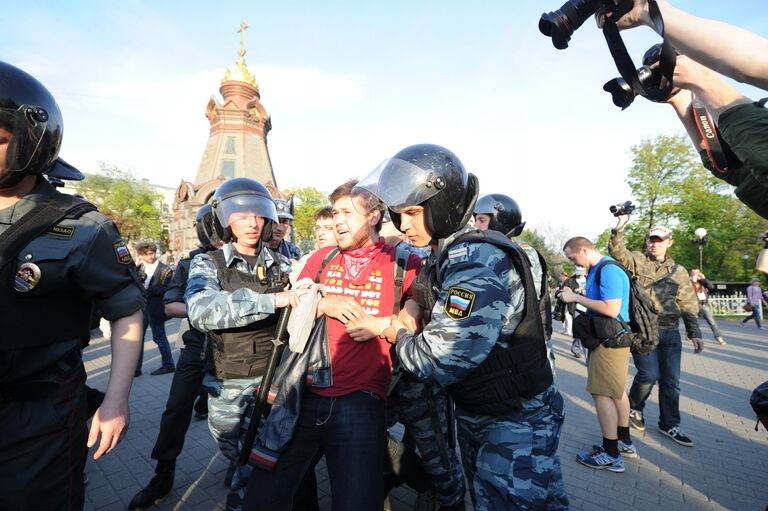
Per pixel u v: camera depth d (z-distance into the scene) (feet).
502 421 4.88
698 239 51.55
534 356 4.79
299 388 5.55
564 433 12.55
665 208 66.49
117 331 4.67
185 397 8.75
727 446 11.53
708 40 3.10
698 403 15.53
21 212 4.24
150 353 23.89
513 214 8.50
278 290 7.48
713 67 3.18
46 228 4.09
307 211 129.18
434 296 5.06
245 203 7.55
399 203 4.79
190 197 81.46
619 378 10.05
